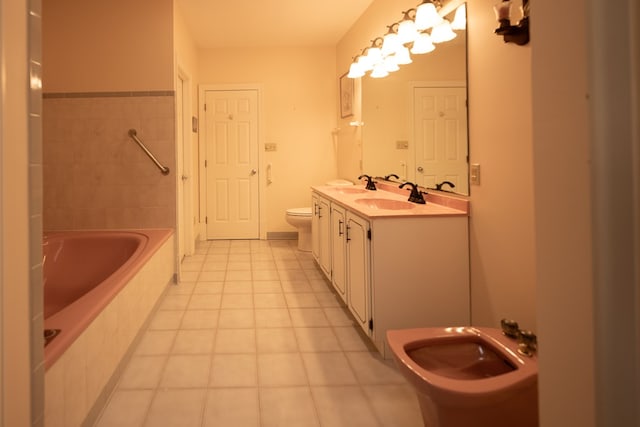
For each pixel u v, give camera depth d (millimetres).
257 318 3051
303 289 3723
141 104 3781
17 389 851
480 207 2305
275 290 3697
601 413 608
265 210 5949
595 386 616
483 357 1607
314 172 5961
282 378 2213
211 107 5793
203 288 3758
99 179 3799
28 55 917
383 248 2391
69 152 3771
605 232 598
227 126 5836
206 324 2943
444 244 2424
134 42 3758
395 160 3525
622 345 596
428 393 1332
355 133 4910
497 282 2166
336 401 2000
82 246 3543
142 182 3824
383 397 2035
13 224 845
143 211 3840
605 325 601
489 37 2162
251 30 5105
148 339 2695
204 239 5887
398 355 1488
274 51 5809
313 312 3172
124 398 2023
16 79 864
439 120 2705
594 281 611
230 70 5777
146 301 2859
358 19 4707
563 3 665
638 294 587
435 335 1628
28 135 917
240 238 5965
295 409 1936
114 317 2145
